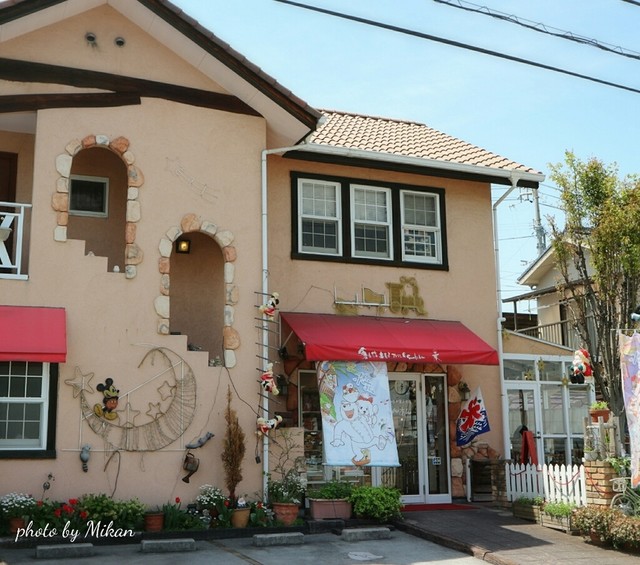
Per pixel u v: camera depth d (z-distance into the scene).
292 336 16.36
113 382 13.76
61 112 14.15
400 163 17.62
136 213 14.42
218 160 15.27
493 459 17.55
